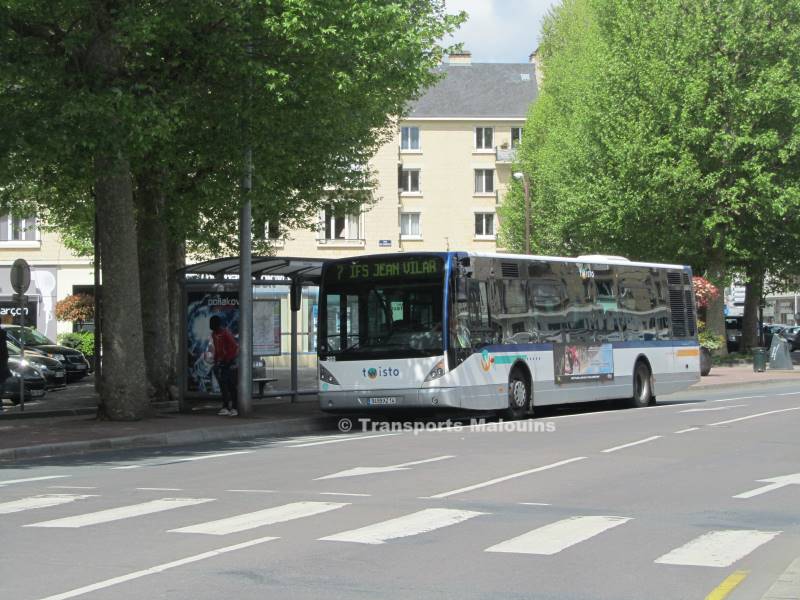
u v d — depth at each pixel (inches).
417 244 3061.0
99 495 483.5
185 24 795.4
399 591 291.7
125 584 299.4
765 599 276.1
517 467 570.3
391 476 535.8
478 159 3088.1
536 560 334.3
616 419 893.8
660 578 310.5
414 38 880.9
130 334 874.8
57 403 1124.5
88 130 757.3
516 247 2605.8
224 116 863.1
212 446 738.2
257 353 1013.8
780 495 474.6
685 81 1763.0
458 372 824.3
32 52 772.0
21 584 300.4
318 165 1180.5
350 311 855.7
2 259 2384.4
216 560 332.5
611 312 1037.2
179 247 1341.0
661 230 1839.3
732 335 2490.2
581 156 1907.0
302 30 803.4
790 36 1777.8
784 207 1755.7
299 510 429.7
